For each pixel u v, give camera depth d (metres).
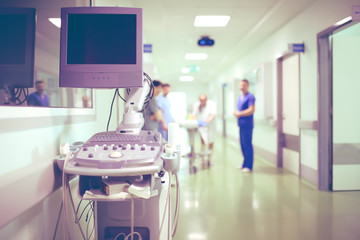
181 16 4.30
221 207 2.76
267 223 2.36
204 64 8.82
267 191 3.31
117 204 1.33
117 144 1.15
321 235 2.13
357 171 3.34
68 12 1.23
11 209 0.84
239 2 3.72
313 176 3.60
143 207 1.34
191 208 2.74
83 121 1.73
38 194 1.01
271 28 4.75
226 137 9.91
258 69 5.43
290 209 2.70
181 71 10.38
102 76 1.22
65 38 1.22
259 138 5.96
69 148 1.20
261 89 5.24
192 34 5.36
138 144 1.16
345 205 2.80
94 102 1.97
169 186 1.28
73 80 1.22
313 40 3.56
